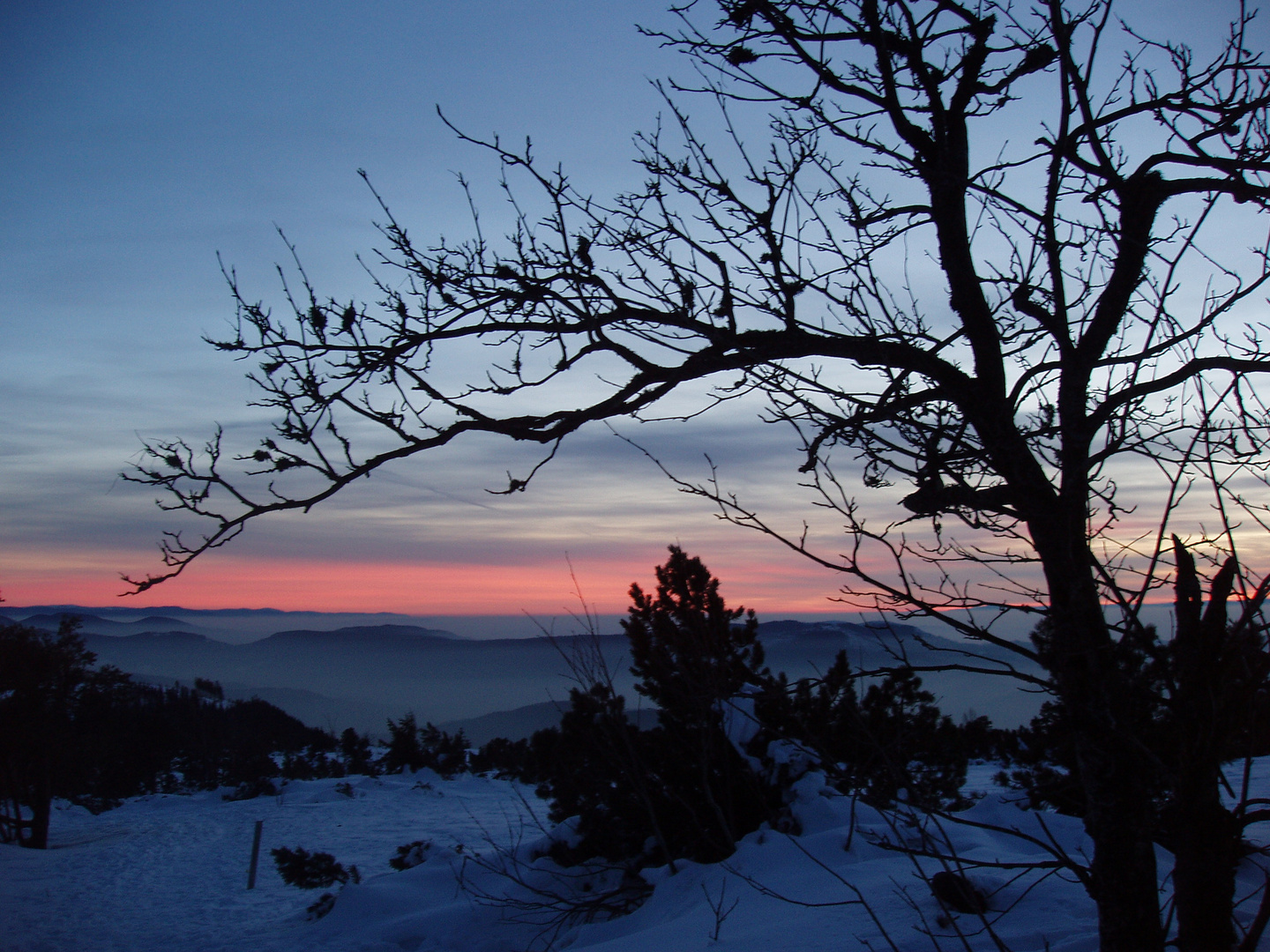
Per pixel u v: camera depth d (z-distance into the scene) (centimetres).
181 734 4531
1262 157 289
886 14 309
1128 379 255
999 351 287
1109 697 250
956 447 249
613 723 969
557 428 319
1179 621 253
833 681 286
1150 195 282
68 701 3075
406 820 2744
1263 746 243
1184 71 308
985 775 2234
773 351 291
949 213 295
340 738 5575
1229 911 241
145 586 292
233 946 1227
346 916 1187
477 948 960
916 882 627
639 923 801
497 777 3847
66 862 2220
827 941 533
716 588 916
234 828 2769
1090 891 258
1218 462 260
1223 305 265
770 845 810
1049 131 319
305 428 307
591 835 1048
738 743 936
